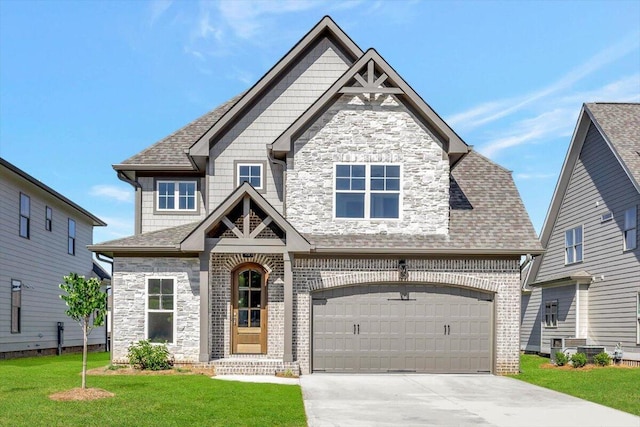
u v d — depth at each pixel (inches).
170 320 749.9
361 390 613.3
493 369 748.6
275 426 433.1
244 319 774.5
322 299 758.5
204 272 722.2
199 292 745.0
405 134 776.3
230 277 772.0
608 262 943.7
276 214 709.3
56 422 420.5
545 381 687.7
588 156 1020.5
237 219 774.5
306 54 831.1
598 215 980.6
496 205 824.9
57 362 891.4
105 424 419.2
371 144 773.9
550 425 451.2
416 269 754.2
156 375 677.3
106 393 524.4
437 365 754.2
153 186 826.8
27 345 1045.8
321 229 764.6
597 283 971.9
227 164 810.2
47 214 1148.5
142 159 823.7
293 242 710.5
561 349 949.2
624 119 967.6
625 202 902.4
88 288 534.3
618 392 598.5
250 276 780.6
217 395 536.7
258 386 604.1
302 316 745.0
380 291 761.0
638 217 867.4
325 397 567.2
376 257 753.6
